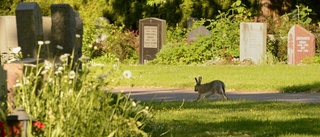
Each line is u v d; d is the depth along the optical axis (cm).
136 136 1104
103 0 4984
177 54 3534
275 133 1369
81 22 1972
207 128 1421
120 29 3916
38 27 1700
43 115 1002
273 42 3584
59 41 1831
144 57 3719
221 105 1861
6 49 2192
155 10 5000
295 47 3475
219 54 3547
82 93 1040
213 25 3834
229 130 1402
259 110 1753
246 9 4556
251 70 2969
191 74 2828
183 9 4950
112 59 3678
